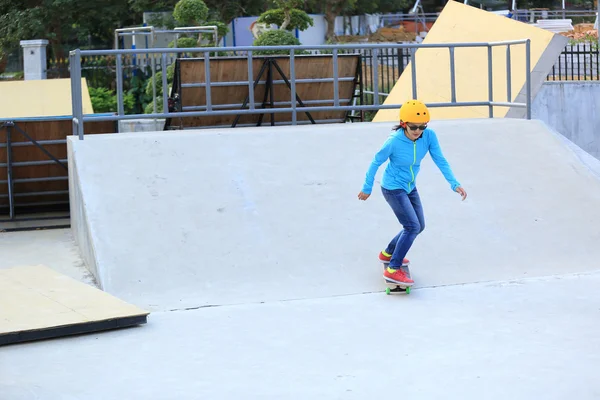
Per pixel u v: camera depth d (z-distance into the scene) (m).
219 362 7.03
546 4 46.50
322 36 42.41
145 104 29.03
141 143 11.55
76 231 12.53
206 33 24.72
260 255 9.83
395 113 17.22
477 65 16.36
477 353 7.07
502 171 11.68
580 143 18.78
